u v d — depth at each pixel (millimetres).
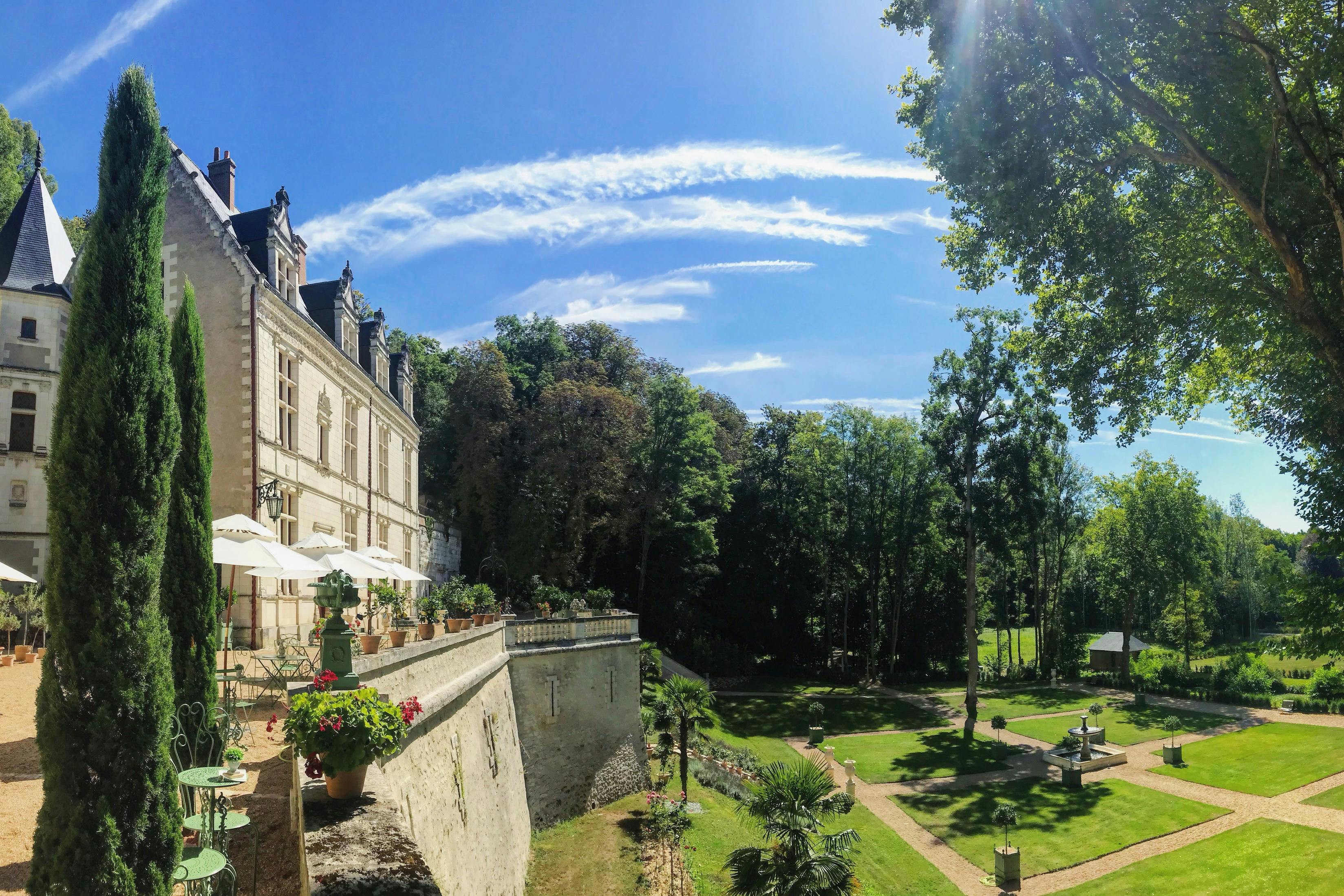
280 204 28031
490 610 23438
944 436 46438
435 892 4469
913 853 25172
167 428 6262
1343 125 13180
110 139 6289
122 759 5711
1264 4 12781
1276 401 18203
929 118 16984
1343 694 42656
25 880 6758
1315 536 17969
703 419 53188
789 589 58000
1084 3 13266
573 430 49875
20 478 25594
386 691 11102
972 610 43781
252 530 15320
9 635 20484
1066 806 29109
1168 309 17219
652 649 38594
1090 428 19219
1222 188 15336
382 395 37094
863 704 47031
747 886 14492
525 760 23141
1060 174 15836
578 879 19516
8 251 26828
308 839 5145
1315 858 22938
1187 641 56625
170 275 25062
